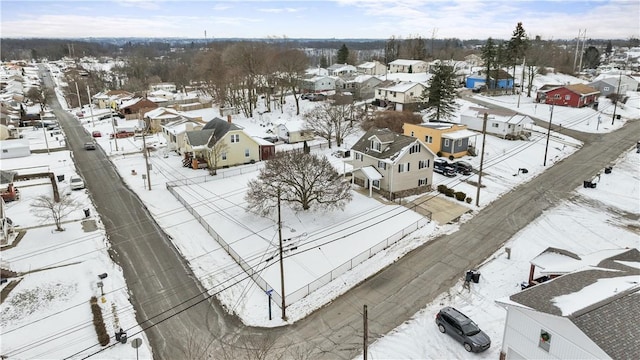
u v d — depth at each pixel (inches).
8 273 1162.6
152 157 2327.8
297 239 1338.6
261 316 1000.2
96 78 5428.2
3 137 2770.7
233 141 2096.5
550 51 5723.4
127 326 971.3
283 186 1542.8
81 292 1098.7
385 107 3459.6
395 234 1344.7
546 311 695.7
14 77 6028.5
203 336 937.5
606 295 720.3
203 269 1198.9
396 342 903.7
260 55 3619.6
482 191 1726.1
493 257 1233.4
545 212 1525.6
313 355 872.9
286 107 3590.1
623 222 1448.1
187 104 3848.4
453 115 2775.6
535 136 2498.8
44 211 1556.3
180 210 1596.9
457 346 887.1
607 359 607.8
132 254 1286.9
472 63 5659.5
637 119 2910.9
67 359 866.8
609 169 1884.8
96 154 2412.6
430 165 1716.3
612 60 7864.2
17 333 945.5
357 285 1117.7
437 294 1067.9
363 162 1774.1
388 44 6574.8
